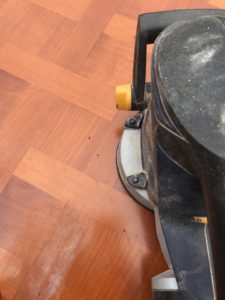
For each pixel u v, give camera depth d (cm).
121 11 106
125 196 90
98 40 103
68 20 105
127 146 87
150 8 106
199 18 45
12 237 87
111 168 92
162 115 45
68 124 96
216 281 43
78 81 99
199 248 65
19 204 90
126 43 103
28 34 104
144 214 88
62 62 101
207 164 40
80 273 85
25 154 93
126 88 69
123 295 83
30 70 100
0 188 91
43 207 89
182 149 45
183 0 106
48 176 92
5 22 105
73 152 93
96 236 87
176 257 66
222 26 44
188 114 41
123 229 87
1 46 103
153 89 46
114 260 85
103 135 95
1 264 85
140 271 84
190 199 59
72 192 90
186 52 43
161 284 69
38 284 84
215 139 40
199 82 42
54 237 87
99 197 90
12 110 97
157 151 53
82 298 83
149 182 73
